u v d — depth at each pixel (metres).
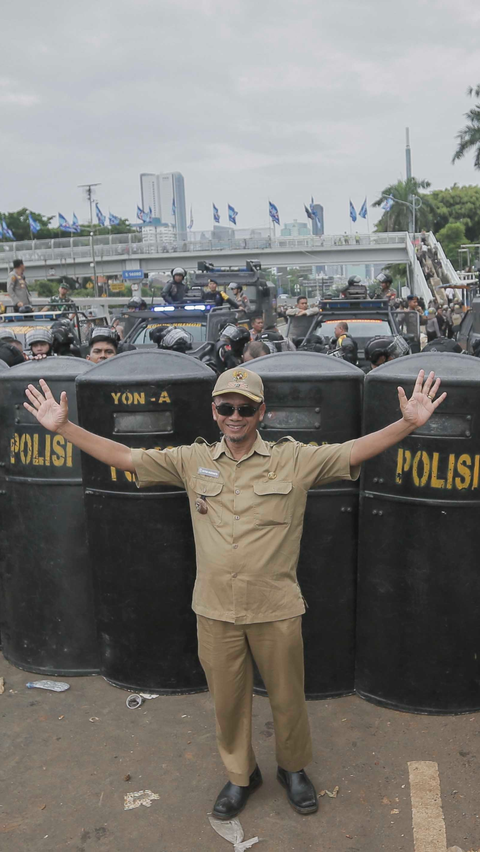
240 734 3.15
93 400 3.87
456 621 3.65
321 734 3.65
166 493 3.82
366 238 55.56
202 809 3.18
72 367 4.14
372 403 3.69
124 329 11.69
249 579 2.94
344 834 3.00
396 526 3.67
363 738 3.60
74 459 4.03
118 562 3.93
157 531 3.86
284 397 3.79
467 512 3.57
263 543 2.93
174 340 7.04
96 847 2.98
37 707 3.96
